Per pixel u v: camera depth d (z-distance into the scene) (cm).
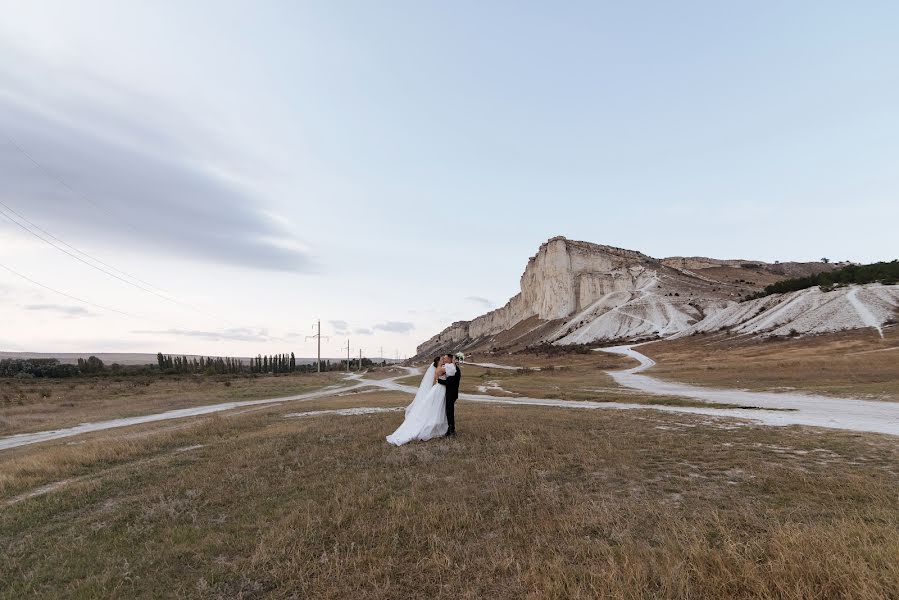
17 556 581
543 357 10556
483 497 689
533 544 511
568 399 3031
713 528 531
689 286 15600
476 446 1075
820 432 1246
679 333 10662
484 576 448
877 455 933
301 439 1302
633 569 416
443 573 457
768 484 717
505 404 2530
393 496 716
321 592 434
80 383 6309
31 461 1226
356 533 570
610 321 13188
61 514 748
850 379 3167
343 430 1438
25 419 2853
